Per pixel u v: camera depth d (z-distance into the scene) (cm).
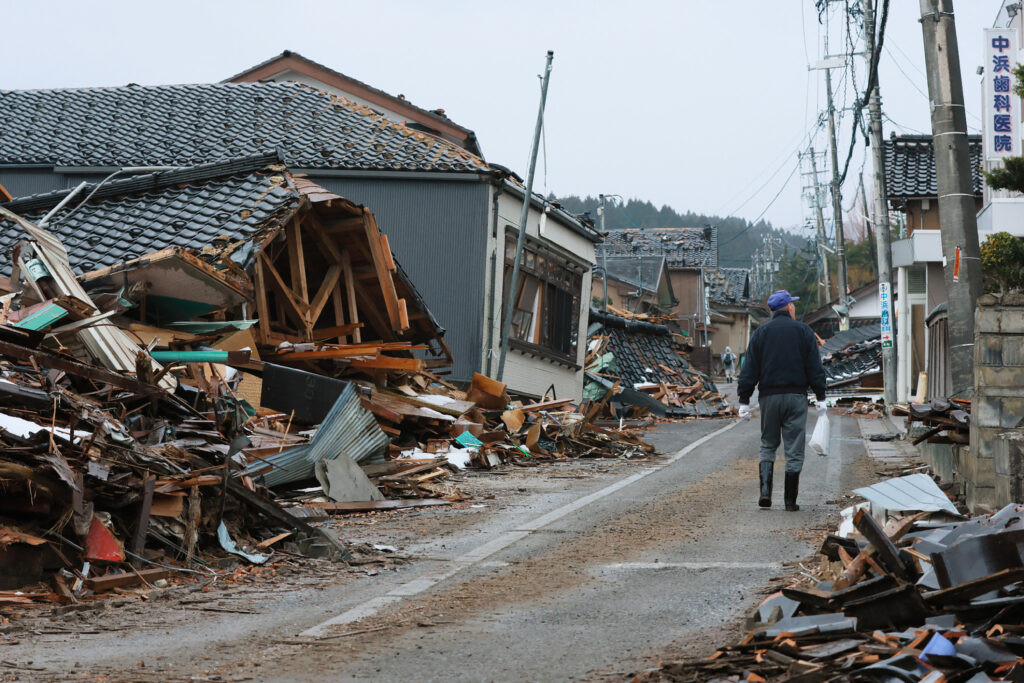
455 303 2062
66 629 554
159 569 683
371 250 1589
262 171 1570
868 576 514
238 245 1378
